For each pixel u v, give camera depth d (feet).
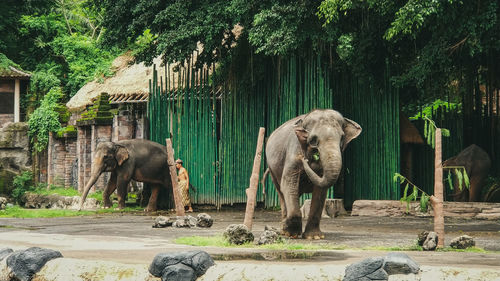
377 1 51.67
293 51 61.62
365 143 60.70
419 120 66.23
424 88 65.00
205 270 19.86
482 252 26.55
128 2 69.05
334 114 32.89
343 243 30.99
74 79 110.52
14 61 117.29
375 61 59.57
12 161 95.30
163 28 68.23
